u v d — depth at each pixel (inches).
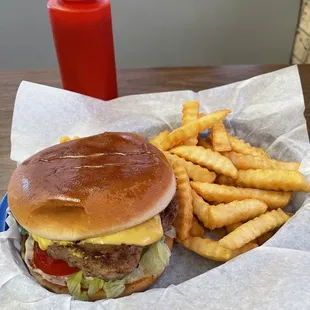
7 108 13.4
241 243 8.8
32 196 8.3
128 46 22.6
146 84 14.4
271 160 10.7
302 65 15.0
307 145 11.2
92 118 12.4
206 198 10.1
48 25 22.0
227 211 9.5
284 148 11.5
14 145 11.5
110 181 8.3
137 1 21.0
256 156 10.8
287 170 9.9
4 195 10.6
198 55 23.0
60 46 12.6
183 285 7.6
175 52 22.9
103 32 12.4
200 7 21.3
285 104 12.1
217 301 7.3
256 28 22.1
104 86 13.3
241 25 22.0
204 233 10.3
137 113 12.7
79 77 13.0
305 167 10.4
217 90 13.1
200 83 14.3
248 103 12.6
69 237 7.8
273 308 7.0
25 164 9.3
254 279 7.6
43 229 7.9
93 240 7.9
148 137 12.5
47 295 7.7
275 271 7.7
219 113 10.9
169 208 8.8
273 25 22.0
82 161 8.8
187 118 11.4
